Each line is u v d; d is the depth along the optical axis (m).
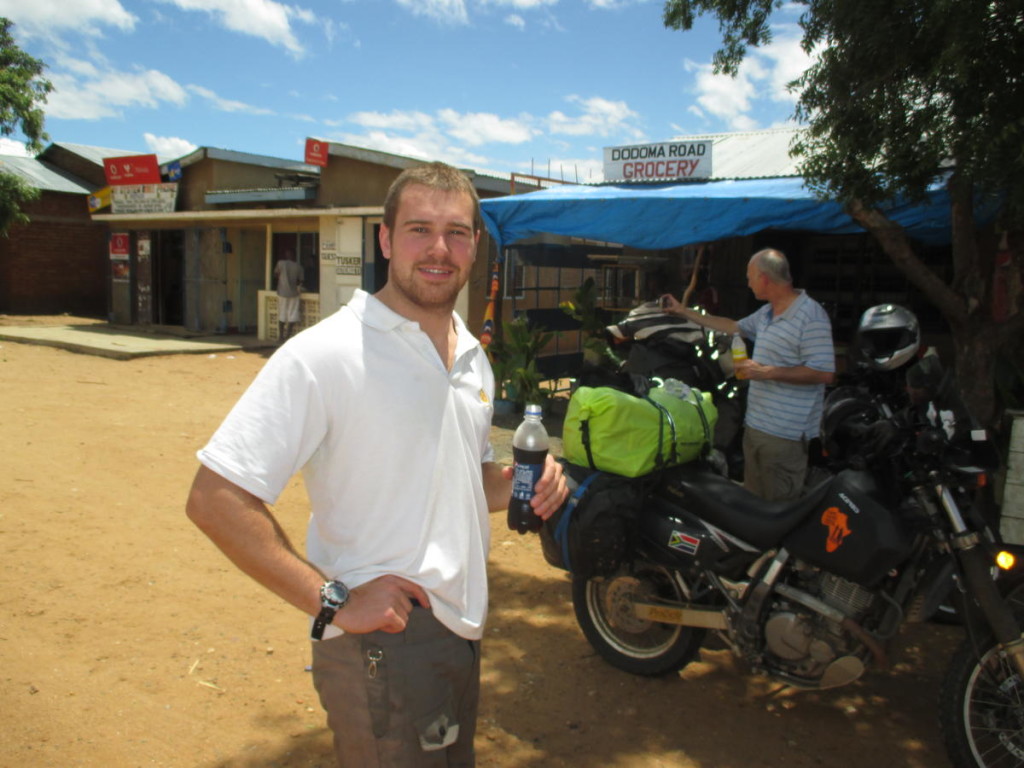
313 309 16.62
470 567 2.04
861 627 3.11
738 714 3.52
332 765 3.07
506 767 3.10
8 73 18.97
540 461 2.26
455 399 2.02
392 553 1.90
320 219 16.05
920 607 3.11
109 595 4.46
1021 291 5.44
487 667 3.88
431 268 1.96
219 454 1.74
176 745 3.16
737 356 4.54
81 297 22.73
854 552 3.03
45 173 22.53
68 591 4.48
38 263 21.86
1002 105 4.22
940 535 2.99
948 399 3.10
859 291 10.59
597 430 3.42
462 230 2.01
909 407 3.17
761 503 3.33
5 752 3.05
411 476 1.90
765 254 4.31
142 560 4.97
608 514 3.36
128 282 19.59
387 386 1.88
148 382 11.32
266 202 17.28
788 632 3.19
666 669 3.68
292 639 4.07
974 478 2.99
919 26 4.52
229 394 10.66
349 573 1.90
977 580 2.90
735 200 7.20
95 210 20.14
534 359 9.77
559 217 8.20
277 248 18.50
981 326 5.25
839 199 5.02
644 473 3.39
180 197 18.69
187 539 5.35
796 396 4.33
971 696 2.96
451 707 1.98
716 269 11.34
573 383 9.09
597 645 3.88
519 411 9.55
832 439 3.37
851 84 4.86
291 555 1.80
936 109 4.55
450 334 2.15
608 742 3.29
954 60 4.17
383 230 2.08
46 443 7.54
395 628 1.84
